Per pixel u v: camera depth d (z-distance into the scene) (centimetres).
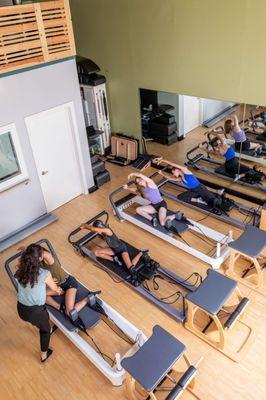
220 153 650
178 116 675
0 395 352
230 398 332
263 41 487
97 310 408
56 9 494
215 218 575
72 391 350
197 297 363
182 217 543
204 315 412
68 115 587
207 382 346
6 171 538
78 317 396
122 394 344
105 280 476
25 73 498
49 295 413
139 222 557
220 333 359
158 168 746
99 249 500
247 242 434
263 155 589
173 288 453
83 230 580
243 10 485
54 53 517
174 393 300
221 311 410
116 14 657
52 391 352
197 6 533
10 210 558
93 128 756
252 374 351
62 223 600
